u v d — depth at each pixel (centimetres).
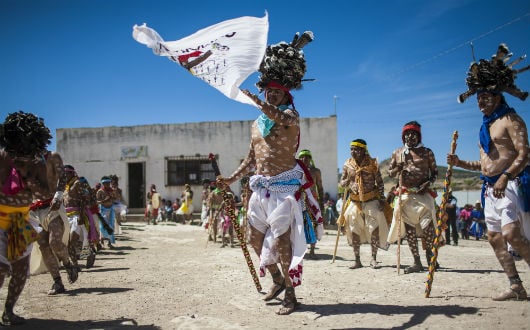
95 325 360
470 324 330
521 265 638
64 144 2467
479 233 1552
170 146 2398
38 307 426
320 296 446
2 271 345
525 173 390
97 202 965
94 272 643
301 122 2294
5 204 358
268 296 428
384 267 649
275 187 391
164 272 625
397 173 621
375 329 329
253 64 377
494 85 401
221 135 2372
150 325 355
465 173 3828
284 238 390
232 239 1043
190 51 388
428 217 600
